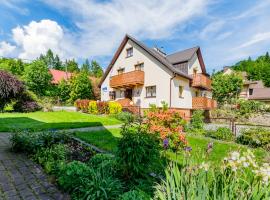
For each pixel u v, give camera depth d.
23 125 10.67
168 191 2.32
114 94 22.89
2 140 7.13
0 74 16.48
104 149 6.28
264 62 63.12
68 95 34.81
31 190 3.49
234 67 69.81
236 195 2.30
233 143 8.57
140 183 3.37
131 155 3.47
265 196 2.17
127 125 4.14
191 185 2.30
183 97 19.05
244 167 2.90
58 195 3.34
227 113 22.95
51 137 6.16
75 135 8.34
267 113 22.78
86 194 2.98
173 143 6.39
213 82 34.75
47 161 4.51
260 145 8.21
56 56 79.56
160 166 3.72
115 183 3.29
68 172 3.44
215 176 2.64
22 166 4.60
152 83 18.47
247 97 38.06
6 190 3.47
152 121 7.08
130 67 20.83
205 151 3.61
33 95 18.97
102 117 15.58
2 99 16.69
